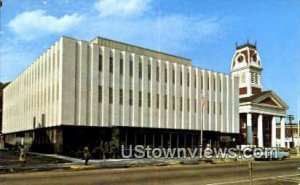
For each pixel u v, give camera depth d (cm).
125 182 1995
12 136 6975
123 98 4869
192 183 2047
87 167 3095
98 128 4594
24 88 6184
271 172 2841
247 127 7481
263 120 8600
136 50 5597
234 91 6588
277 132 10725
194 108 5766
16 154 4791
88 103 4550
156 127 5194
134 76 5016
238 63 9181
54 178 2147
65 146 4322
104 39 5256
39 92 5300
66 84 4391
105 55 4738
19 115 6475
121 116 4828
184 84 5653
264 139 8531
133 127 4766
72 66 4456
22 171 2736
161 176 2341
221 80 6338
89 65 4600
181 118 5553
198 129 5784
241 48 9219
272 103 8038
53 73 4728
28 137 5803
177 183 2027
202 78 5981
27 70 6031
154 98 5219
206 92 6012
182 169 2931
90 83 4588
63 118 4338
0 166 3080
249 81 8888
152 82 5216
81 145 4431
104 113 4656
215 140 5922
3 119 7856
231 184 2039
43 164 3319
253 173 2717
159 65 5341
